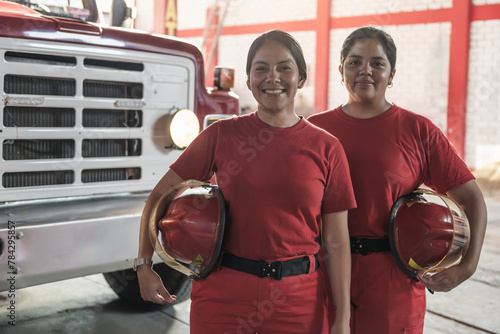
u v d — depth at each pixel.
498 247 4.23
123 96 2.45
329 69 9.01
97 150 2.38
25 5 2.51
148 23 11.06
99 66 2.34
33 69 2.13
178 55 2.57
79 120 2.29
